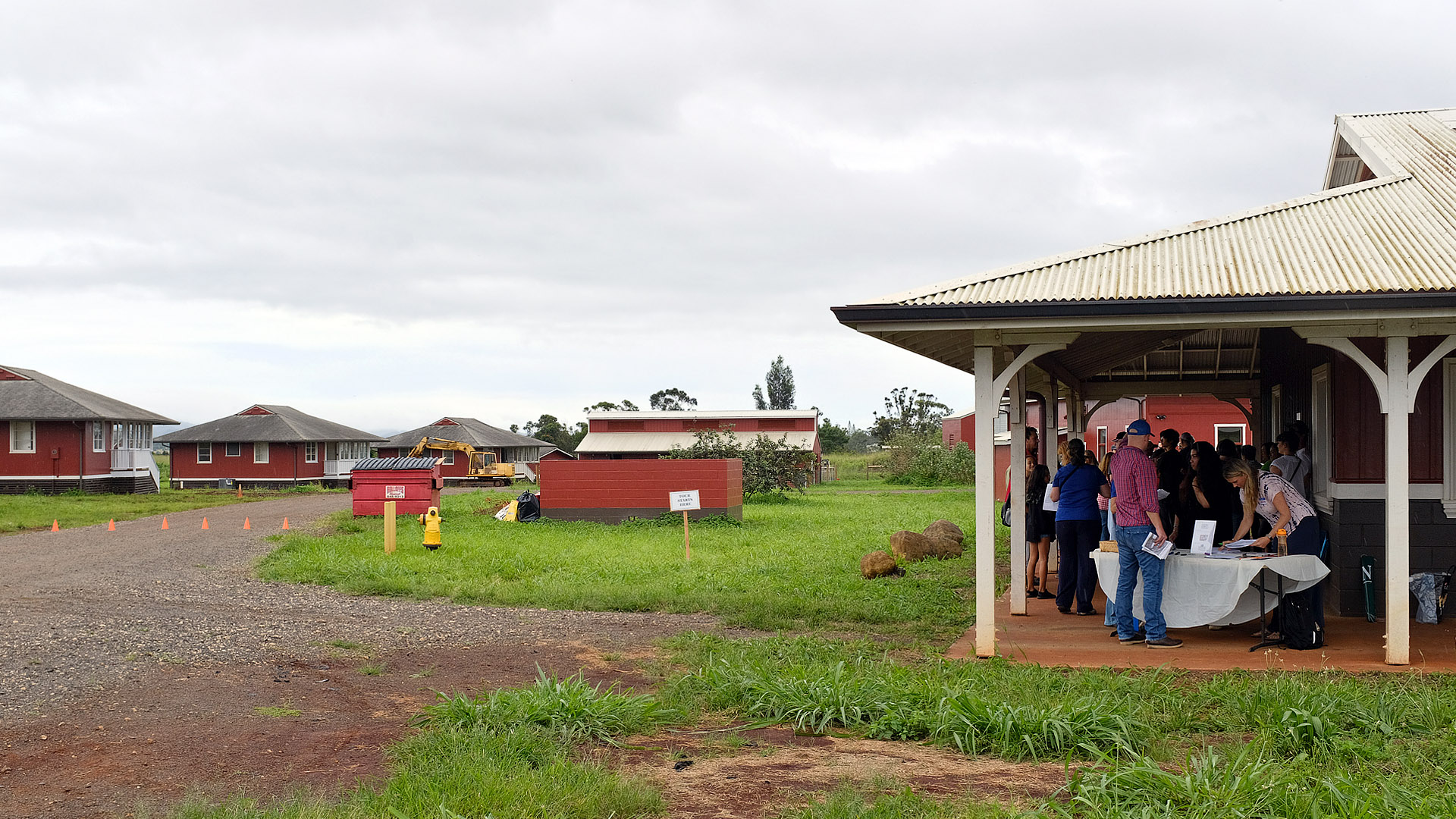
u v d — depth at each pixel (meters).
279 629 9.63
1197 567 8.80
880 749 5.73
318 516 26.56
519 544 18.62
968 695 6.14
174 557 16.27
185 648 8.49
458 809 4.46
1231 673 7.50
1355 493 10.08
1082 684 7.06
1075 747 5.52
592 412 59.22
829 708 6.37
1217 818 4.23
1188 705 6.48
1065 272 8.78
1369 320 7.79
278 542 18.77
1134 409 31.23
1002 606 11.49
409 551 17.16
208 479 49.31
